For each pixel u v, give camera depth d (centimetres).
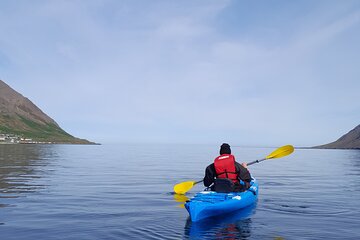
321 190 1173
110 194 1039
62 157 3406
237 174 830
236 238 572
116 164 2498
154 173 1778
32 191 1072
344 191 1150
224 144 864
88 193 1052
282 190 1163
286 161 3553
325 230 627
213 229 627
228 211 762
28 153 4075
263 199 959
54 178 1458
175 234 593
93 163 2577
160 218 713
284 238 576
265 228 638
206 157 3975
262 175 1767
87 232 603
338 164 2978
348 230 628
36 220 689
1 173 1622
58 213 755
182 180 1454
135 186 1241
